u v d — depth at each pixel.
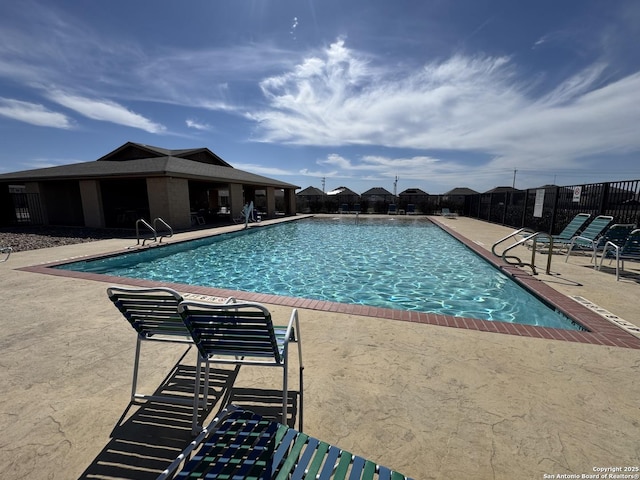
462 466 1.85
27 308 4.52
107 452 1.96
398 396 2.52
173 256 10.45
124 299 2.28
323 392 2.57
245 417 1.79
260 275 8.25
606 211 9.28
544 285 5.81
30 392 2.56
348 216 27.70
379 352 3.24
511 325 3.97
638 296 5.15
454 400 2.46
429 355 3.18
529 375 2.81
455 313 5.57
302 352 3.24
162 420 2.27
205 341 2.20
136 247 9.98
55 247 9.99
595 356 3.16
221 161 24.55
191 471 1.43
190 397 2.52
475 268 8.77
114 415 2.30
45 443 2.02
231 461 1.49
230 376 2.82
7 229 14.88
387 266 9.11
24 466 1.83
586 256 8.70
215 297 5.04
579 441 2.04
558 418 2.26
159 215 14.55
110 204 19.27
